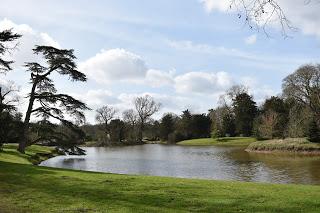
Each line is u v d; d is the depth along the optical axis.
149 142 117.12
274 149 58.09
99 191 13.97
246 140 91.88
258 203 12.09
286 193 13.72
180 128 116.31
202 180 17.25
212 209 11.42
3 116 34.94
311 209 11.33
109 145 99.00
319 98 61.00
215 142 95.12
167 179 17.16
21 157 35.16
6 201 12.38
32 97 39.09
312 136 57.56
